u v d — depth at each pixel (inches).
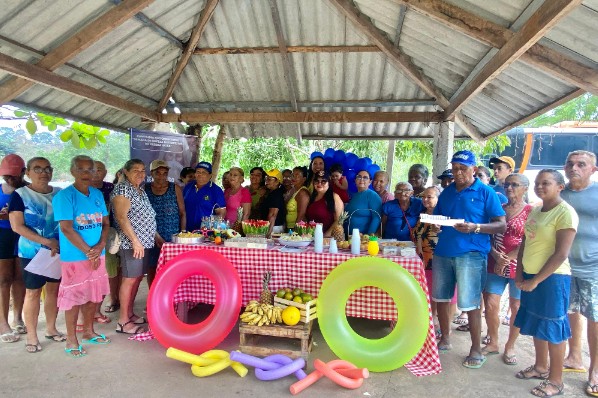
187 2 162.1
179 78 220.5
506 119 195.6
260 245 127.3
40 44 136.5
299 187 171.3
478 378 110.3
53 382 104.7
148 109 223.9
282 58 191.2
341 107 231.3
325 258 122.5
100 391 100.7
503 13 106.8
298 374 107.7
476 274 115.5
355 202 155.7
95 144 194.9
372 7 153.8
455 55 155.3
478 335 117.3
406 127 256.2
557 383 101.7
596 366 103.1
